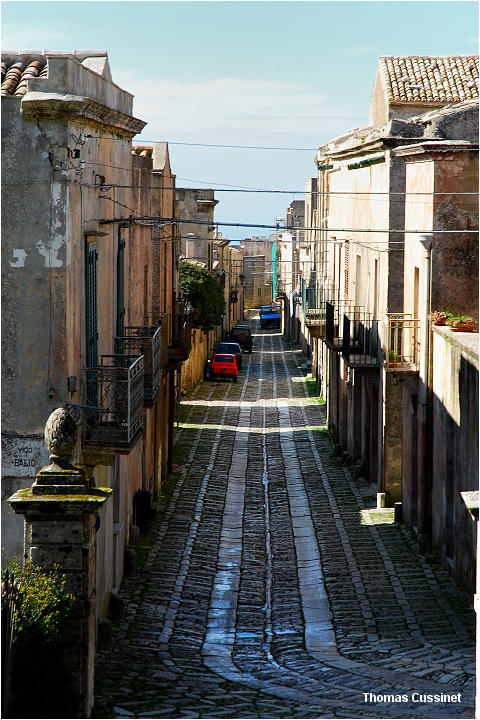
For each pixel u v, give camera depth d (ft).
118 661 65.46
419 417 95.55
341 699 55.52
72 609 51.44
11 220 62.85
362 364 118.73
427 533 94.84
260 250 498.28
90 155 70.69
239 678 62.23
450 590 83.25
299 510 114.42
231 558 95.61
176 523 107.55
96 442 67.67
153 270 120.47
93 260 71.82
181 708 53.31
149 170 111.55
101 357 76.59
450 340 85.97
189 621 77.51
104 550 74.08
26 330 63.36
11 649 49.47
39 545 52.06
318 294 169.27
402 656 66.44
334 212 166.09
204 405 193.36
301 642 72.33
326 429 167.32
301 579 88.99
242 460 143.43
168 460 132.77
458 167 95.25
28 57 77.56
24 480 64.08
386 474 113.19
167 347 123.95
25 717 50.72
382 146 112.78
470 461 78.89
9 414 63.82
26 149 62.49
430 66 135.64
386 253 111.86
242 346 296.10
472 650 66.74
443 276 96.22
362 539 101.04
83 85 68.49
